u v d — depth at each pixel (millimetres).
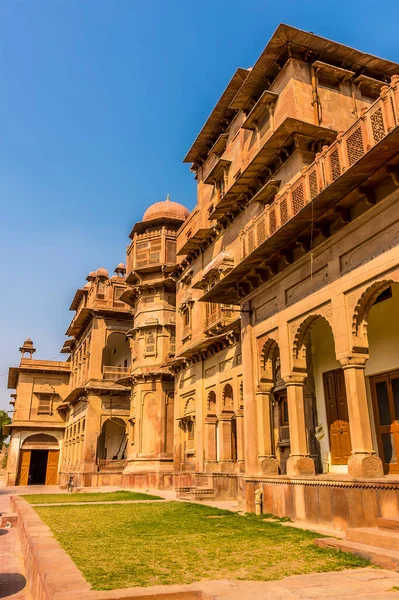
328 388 12938
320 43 13531
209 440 18500
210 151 19562
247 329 13359
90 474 30234
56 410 43156
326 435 12719
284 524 9867
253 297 13289
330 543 7270
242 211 16562
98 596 4707
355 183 8742
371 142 8477
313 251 10500
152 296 27875
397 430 10797
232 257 16875
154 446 25531
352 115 13867
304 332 11125
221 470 16984
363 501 8297
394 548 6531
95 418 31531
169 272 24438
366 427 8805
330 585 5207
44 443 42594
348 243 9578
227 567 6086
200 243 20234
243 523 10070
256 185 15172
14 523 14406
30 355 44969
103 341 33312
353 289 9383
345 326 9406
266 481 11500
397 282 8367
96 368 32531
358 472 8500
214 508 13477
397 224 8438
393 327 11086
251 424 12656
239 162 16812
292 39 13414
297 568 6016
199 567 6086
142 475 25031
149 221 28906
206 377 19328
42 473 46969
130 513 12578
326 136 12789
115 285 34844
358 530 7344
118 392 32250
